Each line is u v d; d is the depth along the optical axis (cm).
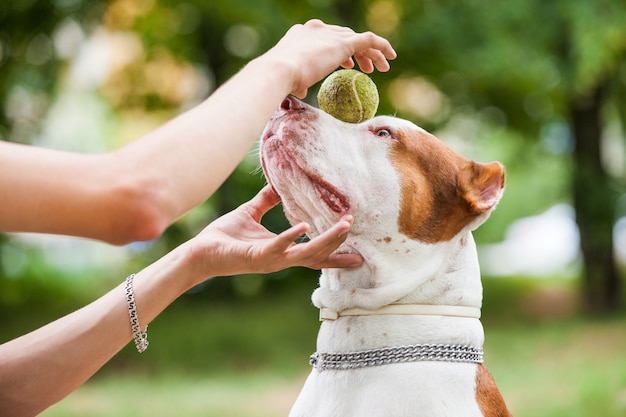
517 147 1542
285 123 238
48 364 213
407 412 229
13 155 117
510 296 1467
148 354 1046
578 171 1305
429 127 1427
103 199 119
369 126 251
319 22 175
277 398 793
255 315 1284
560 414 641
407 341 241
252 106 138
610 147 1662
